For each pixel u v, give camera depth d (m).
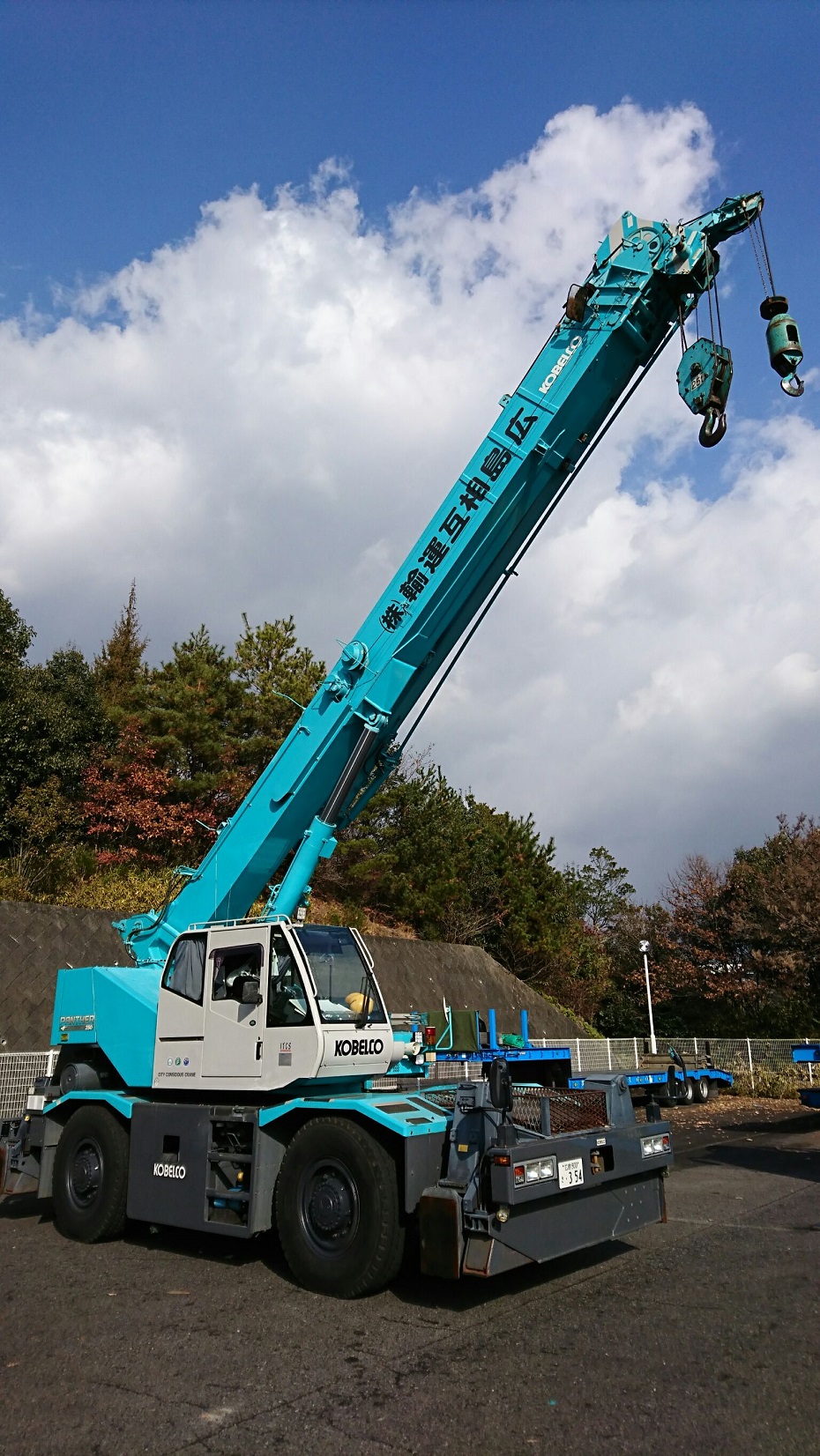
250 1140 7.14
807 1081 21.64
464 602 8.87
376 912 28.38
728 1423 4.14
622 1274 6.68
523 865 31.70
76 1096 8.65
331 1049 6.99
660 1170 7.24
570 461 8.93
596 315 8.71
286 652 26.55
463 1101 6.21
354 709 8.63
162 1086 7.97
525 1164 5.86
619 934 36.53
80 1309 6.02
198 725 23.41
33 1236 8.52
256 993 7.34
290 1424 4.21
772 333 8.14
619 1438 4.02
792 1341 5.18
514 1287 6.41
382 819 29.09
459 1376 4.75
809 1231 8.07
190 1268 7.16
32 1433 4.13
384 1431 4.12
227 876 8.75
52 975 16.11
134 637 33.81
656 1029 30.20
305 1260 6.43
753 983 27.45
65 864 20.50
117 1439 4.07
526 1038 16.11
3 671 21.55
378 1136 6.46
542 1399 4.45
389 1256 6.08
